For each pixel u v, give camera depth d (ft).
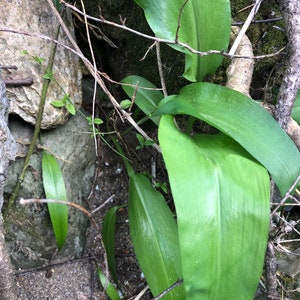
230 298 0.54
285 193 0.62
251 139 0.61
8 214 0.75
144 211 0.74
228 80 0.80
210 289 0.54
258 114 0.64
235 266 0.55
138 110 0.89
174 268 0.68
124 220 0.90
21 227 0.76
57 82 0.78
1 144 0.61
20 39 0.74
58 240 0.74
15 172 0.75
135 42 0.92
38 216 0.77
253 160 0.61
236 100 0.65
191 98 0.67
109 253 0.79
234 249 0.55
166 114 0.64
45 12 0.78
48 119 0.76
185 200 0.55
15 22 0.74
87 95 0.95
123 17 0.89
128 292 0.83
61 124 0.80
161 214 0.74
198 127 0.93
